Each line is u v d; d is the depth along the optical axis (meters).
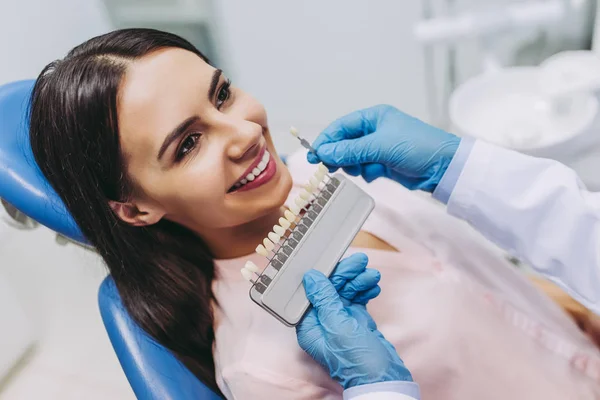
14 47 1.59
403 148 0.83
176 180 0.73
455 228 1.01
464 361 0.82
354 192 0.73
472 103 1.45
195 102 0.71
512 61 1.63
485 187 0.81
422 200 1.04
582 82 1.27
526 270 1.31
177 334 0.85
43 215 0.84
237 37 1.79
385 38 1.67
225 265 0.90
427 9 1.57
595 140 1.29
